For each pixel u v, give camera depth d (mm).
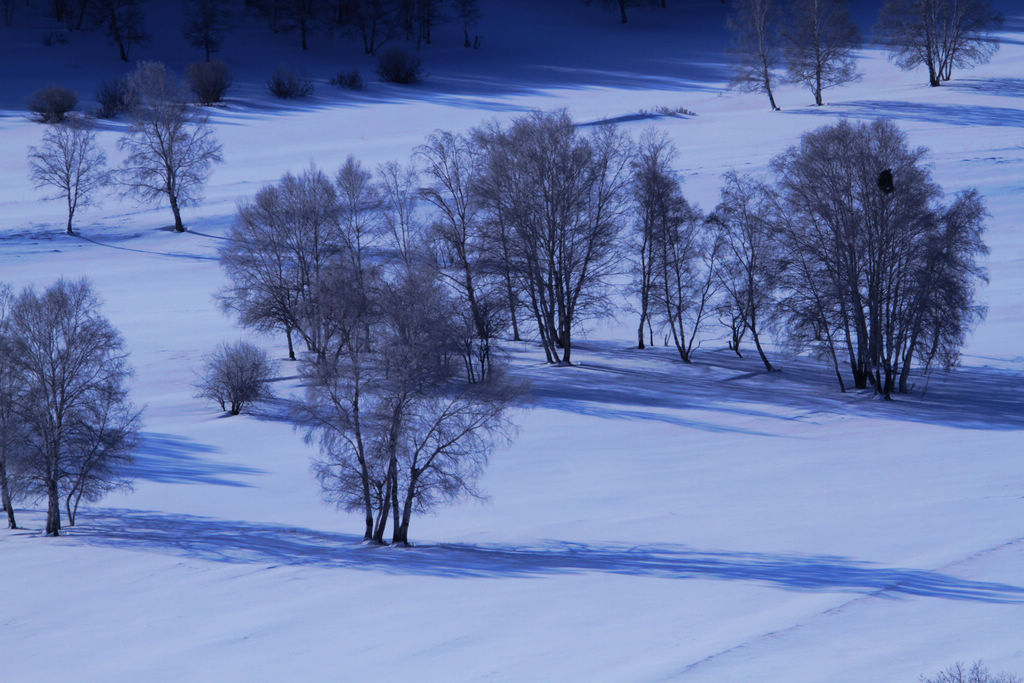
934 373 85000
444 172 96750
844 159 78500
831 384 83000
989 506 47188
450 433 46656
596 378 83312
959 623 31766
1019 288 101562
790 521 46469
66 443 50344
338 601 36812
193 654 31812
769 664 28531
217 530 48594
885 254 78312
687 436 66375
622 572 39531
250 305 88125
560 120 91875
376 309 47000
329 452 46656
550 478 57094
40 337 50656
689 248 92938
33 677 30484
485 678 28484
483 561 42062
